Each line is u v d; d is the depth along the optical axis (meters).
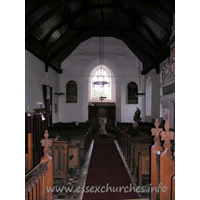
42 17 7.77
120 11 10.94
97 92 17.67
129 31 11.62
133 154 5.59
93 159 7.34
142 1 8.41
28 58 8.79
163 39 9.98
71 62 15.26
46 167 3.13
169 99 8.27
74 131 9.09
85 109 15.48
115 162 6.90
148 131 9.48
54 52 11.56
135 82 15.43
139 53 14.37
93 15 11.57
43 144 3.26
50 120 11.88
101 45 15.41
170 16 7.72
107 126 16.62
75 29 11.37
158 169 3.31
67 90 15.20
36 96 9.83
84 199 4.06
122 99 15.39
